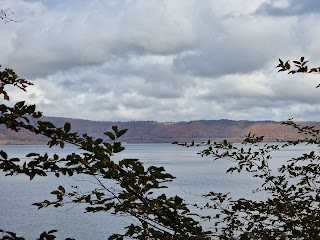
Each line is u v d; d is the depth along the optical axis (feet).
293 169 13.34
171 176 7.30
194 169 332.80
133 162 7.21
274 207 12.46
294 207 12.03
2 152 6.81
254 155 13.03
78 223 123.95
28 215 140.67
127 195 7.40
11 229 116.26
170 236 7.88
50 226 120.06
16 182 269.85
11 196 196.13
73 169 7.23
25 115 6.75
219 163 424.05
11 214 143.13
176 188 185.47
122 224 118.62
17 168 6.80
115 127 7.09
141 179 7.27
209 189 181.16
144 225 8.06
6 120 6.61
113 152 7.04
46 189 223.10
